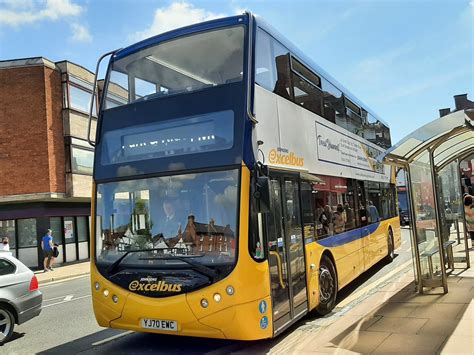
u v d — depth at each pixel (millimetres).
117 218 6105
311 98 8258
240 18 6172
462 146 9891
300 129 7449
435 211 8172
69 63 23984
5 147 22703
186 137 5891
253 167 5523
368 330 6109
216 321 5195
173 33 6578
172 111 6074
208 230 5480
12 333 7680
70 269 21719
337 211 8859
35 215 23328
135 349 6520
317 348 5539
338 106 9969
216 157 5621
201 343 6574
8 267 7926
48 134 22703
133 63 6746
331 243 8172
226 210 5434
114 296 5777
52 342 7363
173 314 5348
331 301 7863
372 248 11266
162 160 5969
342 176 9469
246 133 5578
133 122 6340
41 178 22453
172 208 5770
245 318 5156
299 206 6973
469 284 8578
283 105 6879
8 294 7645
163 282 5477
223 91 5828
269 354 5793
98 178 6398
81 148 24422
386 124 15484
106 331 7836
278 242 6043
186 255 5520
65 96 23734
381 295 8430
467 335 5508
